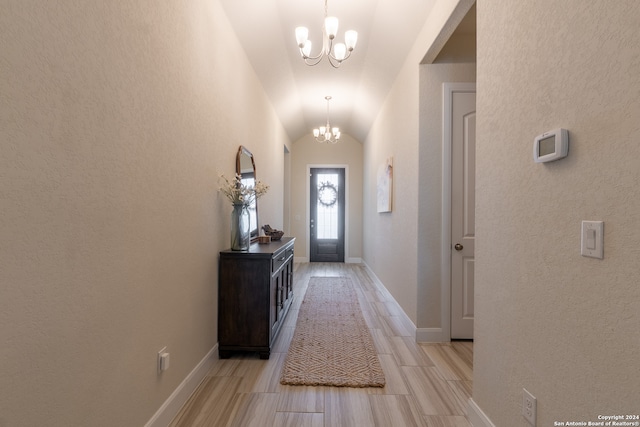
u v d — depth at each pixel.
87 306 1.09
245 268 2.44
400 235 3.45
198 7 2.05
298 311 3.65
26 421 0.87
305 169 7.21
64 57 0.99
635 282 0.80
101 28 1.16
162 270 1.61
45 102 0.93
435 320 2.79
